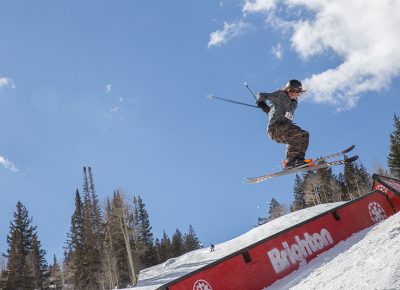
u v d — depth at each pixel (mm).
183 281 6797
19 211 56781
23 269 46344
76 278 50062
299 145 5414
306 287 4906
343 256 5672
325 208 39656
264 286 7168
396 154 51250
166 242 73125
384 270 3617
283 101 5445
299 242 7867
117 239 51469
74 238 57531
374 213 9039
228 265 7164
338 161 5625
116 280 45344
